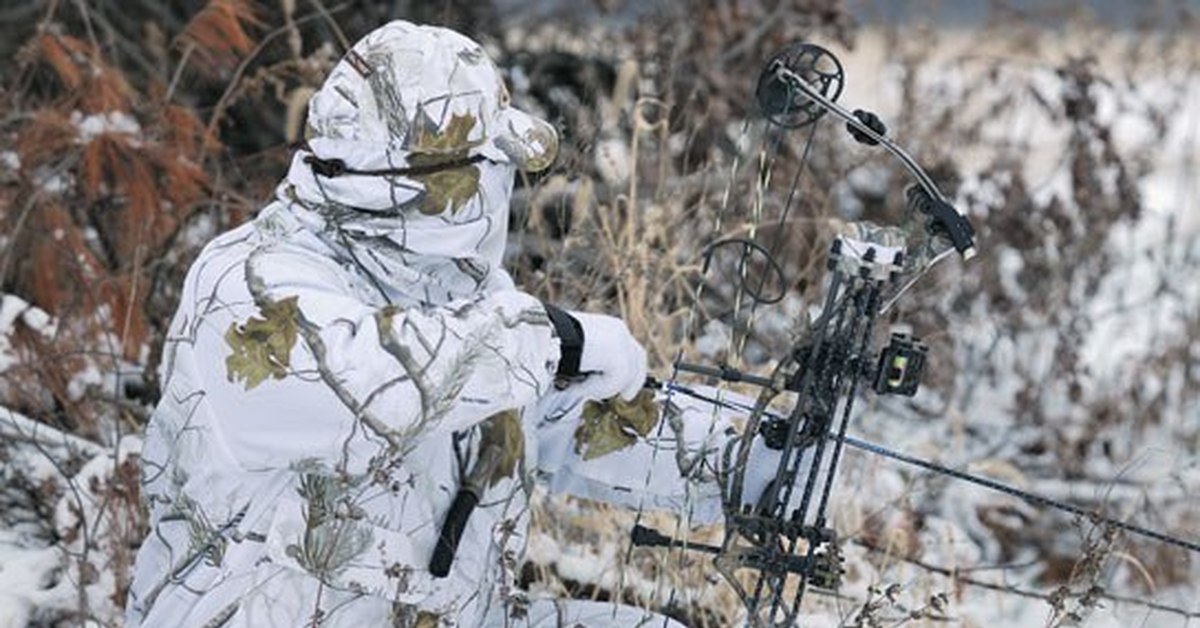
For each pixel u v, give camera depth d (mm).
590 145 15453
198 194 15680
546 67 20953
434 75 8695
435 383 8336
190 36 16609
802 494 10000
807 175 18375
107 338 14375
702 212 16453
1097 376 20359
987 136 21625
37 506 13648
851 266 9086
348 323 8375
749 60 20281
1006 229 20188
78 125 15219
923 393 19000
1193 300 21938
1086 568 11188
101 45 18672
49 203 14883
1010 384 19797
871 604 11188
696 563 13273
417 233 8734
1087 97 20734
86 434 14266
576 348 8773
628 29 20359
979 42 22391
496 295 8633
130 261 15180
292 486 8656
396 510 8695
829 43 22062
